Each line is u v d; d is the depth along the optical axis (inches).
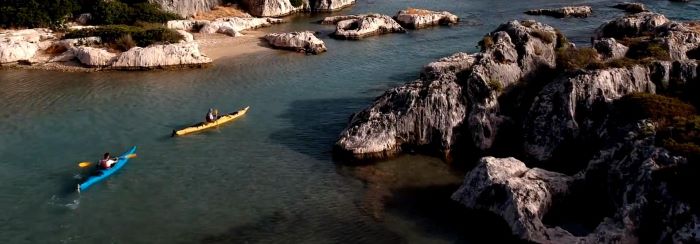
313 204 1683.1
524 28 2610.7
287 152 2037.4
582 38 3659.0
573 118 1886.1
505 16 4554.6
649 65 1995.6
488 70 2123.5
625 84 1940.2
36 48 3297.2
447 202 1680.6
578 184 1606.8
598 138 1809.8
